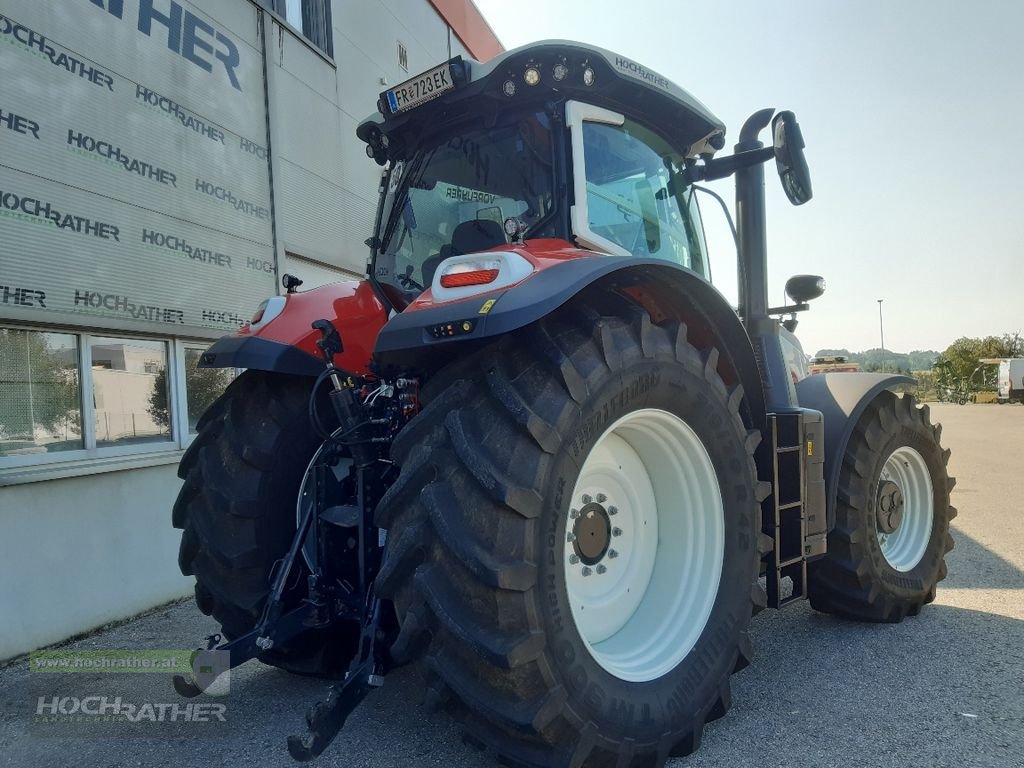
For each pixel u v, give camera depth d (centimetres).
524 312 183
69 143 385
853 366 814
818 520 297
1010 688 269
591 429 201
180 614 420
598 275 195
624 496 243
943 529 374
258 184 542
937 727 238
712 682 228
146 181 437
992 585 411
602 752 194
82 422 397
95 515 392
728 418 242
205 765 228
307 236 616
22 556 354
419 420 200
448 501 187
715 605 237
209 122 493
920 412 371
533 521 184
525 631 180
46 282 371
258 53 550
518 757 191
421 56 893
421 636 190
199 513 273
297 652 275
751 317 314
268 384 278
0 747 247
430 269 279
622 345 210
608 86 260
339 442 242
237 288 515
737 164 305
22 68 360
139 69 435
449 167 278
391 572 191
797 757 220
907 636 330
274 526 269
